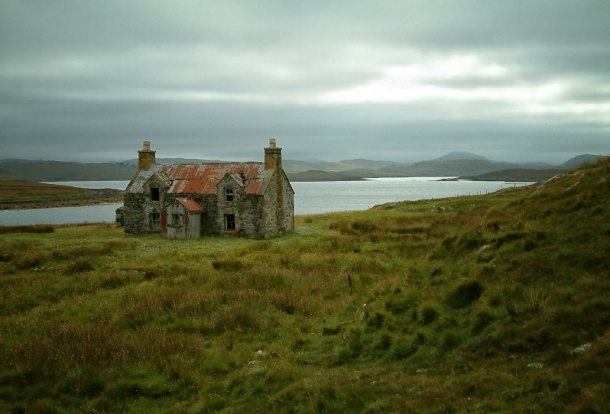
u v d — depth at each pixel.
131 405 14.52
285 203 59.66
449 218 53.62
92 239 52.88
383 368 14.20
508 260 17.17
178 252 42.06
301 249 41.81
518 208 22.00
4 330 21.14
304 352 17.45
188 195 58.84
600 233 16.12
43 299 27.22
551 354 11.71
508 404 9.98
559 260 15.80
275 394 13.69
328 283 28.16
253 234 55.75
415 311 16.98
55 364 16.66
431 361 13.81
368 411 11.38
